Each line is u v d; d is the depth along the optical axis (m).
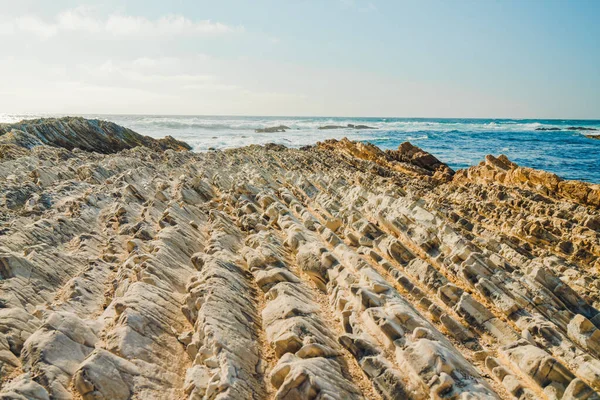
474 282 11.79
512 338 9.16
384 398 7.20
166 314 9.16
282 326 8.71
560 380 7.49
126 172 27.27
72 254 13.40
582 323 9.58
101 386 6.53
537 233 17.22
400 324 8.66
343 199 22.19
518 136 103.81
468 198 24.44
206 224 17.67
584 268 14.65
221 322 8.48
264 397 7.11
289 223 16.30
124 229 15.63
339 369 7.54
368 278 10.62
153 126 111.25
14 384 6.43
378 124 159.75
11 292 9.95
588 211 19.45
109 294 10.94
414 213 16.88
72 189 22.66
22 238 13.52
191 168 34.94
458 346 9.34
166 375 7.53
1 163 27.75
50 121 53.12
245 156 44.81
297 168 36.19
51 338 7.31
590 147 75.31
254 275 11.80
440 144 83.75
